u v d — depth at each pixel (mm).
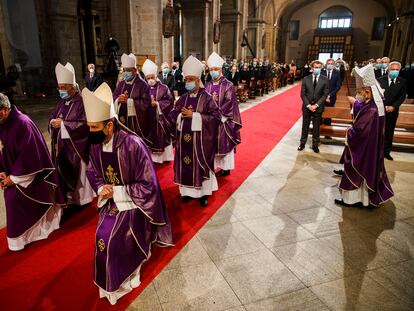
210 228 3703
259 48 27375
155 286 2768
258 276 2902
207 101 4004
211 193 4289
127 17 11688
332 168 5770
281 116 10859
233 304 2576
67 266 3029
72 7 14352
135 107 5395
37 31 13977
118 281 2453
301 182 5098
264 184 5000
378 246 3385
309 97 6645
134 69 5348
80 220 3881
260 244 3395
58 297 2637
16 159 3115
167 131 5887
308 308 2539
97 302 2584
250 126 9219
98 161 2514
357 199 4215
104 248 2412
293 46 37906
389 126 6164
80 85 15180
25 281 2822
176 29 17578
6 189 3139
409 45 24109
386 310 2521
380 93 3961
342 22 35719
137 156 2455
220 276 2900
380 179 4129
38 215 3311
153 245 3326
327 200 4465
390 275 2932
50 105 11969
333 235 3582
